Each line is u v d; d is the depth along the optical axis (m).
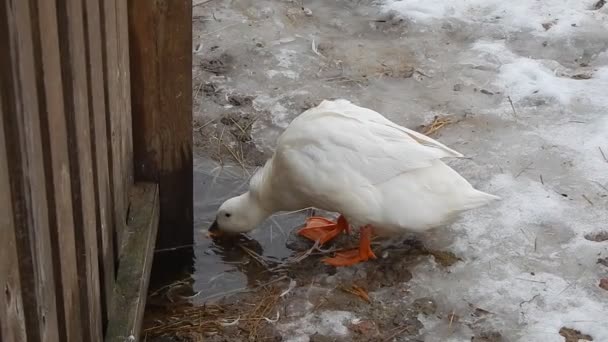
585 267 1.83
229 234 1.94
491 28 2.59
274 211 1.92
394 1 2.71
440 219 1.78
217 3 2.69
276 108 2.27
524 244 1.88
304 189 1.80
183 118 1.81
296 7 2.70
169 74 1.77
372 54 2.49
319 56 2.47
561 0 2.70
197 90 2.32
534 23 2.60
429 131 2.19
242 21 2.61
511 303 1.76
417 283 1.81
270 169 1.87
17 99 1.10
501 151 2.13
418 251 1.87
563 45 2.51
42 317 1.23
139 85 1.77
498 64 2.44
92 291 1.45
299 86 2.35
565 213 1.95
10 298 1.13
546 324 1.72
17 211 1.16
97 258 1.49
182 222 1.91
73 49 1.32
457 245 1.88
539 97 2.30
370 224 1.80
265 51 2.48
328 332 1.72
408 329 1.72
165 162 1.84
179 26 1.74
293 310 1.77
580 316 1.73
